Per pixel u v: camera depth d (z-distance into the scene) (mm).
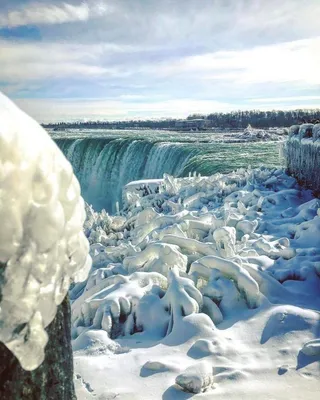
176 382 3049
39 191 1522
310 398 2949
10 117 1504
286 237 6465
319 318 3904
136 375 3246
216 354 3475
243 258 5219
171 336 3771
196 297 4164
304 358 3420
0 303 1477
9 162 1452
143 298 4258
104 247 6859
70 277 1757
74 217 1723
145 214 8250
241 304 4305
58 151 1669
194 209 9398
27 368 1539
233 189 10422
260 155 25766
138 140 33094
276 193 9297
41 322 1574
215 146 31422
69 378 1931
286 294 4504
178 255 4984
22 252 1489
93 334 3768
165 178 11508
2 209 1441
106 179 34031
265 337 3738
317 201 8000
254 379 3174
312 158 9453
